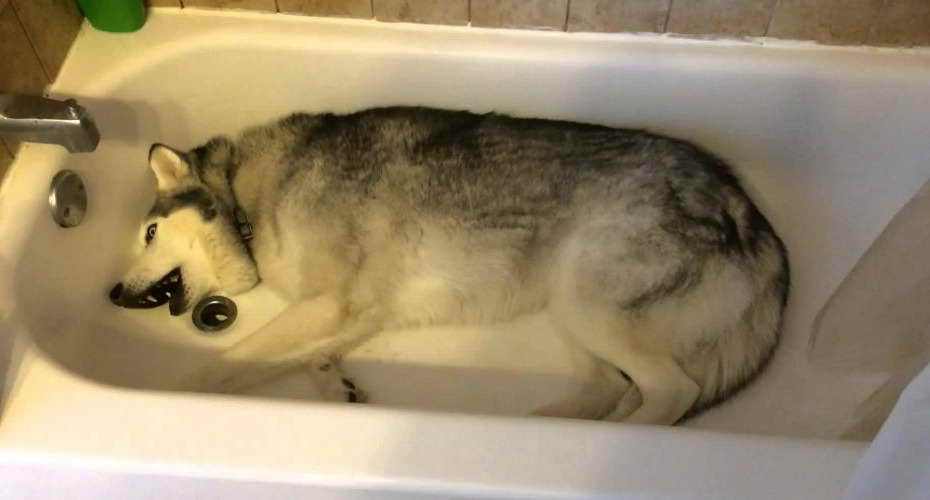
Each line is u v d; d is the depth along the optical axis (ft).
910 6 4.51
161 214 4.51
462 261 4.58
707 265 4.24
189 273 4.71
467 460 2.97
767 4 4.57
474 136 4.57
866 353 3.63
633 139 4.55
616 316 4.30
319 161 4.62
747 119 4.96
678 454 2.97
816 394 4.50
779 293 4.48
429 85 4.97
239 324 4.92
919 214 3.22
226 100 5.08
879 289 3.41
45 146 4.06
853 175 5.13
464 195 4.50
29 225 3.88
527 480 2.92
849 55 4.73
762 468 2.93
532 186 4.46
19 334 3.50
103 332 4.68
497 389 4.66
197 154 4.75
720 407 4.49
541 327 4.90
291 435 3.04
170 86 4.86
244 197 4.77
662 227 4.24
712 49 4.75
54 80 4.49
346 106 5.13
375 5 4.79
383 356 4.78
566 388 4.66
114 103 4.58
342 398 4.52
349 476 2.95
